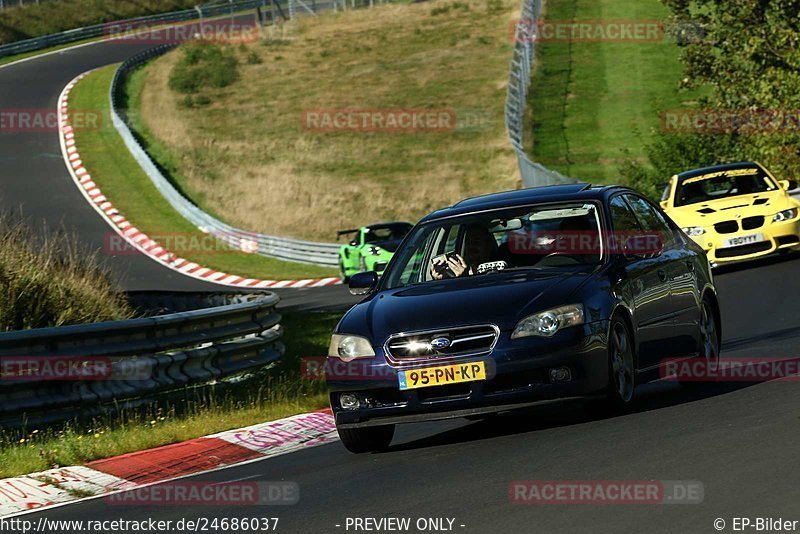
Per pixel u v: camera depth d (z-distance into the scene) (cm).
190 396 4175
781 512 1767
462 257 3069
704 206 6656
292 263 12125
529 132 15675
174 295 6425
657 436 2473
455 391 2667
